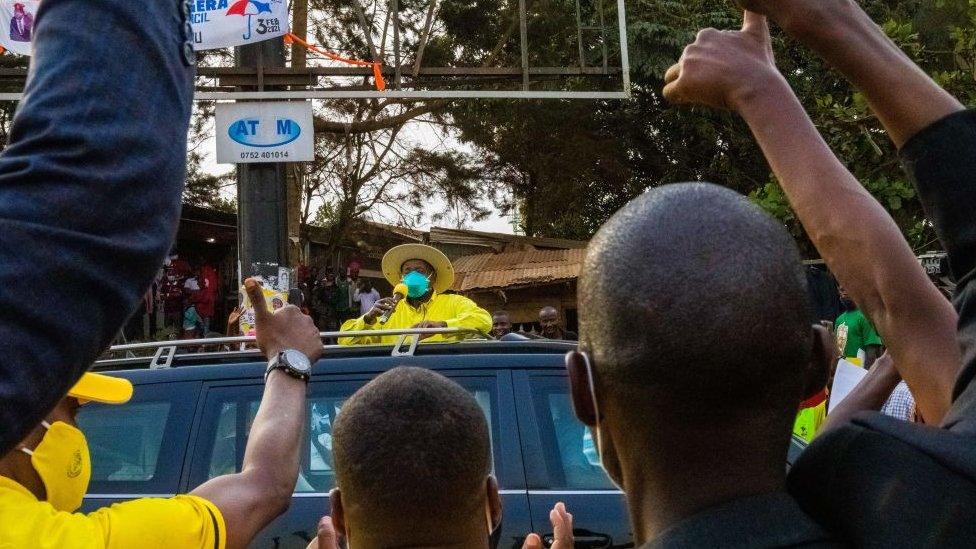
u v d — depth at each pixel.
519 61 16.70
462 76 10.36
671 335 0.98
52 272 0.84
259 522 1.58
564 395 4.48
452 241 20.78
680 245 1.02
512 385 4.48
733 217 1.04
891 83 1.12
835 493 0.97
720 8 18.89
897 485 0.92
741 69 1.36
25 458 1.40
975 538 0.86
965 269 1.08
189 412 4.41
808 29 1.16
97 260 0.87
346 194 20.23
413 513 1.56
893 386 1.69
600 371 1.05
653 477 1.04
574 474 4.32
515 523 4.16
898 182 10.84
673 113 19.88
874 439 0.97
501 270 17.53
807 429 5.95
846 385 4.22
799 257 1.07
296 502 4.20
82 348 0.87
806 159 1.33
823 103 10.48
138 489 4.28
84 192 0.86
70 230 0.86
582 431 4.42
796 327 1.02
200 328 16.62
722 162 20.47
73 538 1.32
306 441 4.37
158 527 1.41
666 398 1.00
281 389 1.75
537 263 17.73
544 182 22.38
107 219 0.87
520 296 17.00
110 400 1.60
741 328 0.98
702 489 1.02
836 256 1.32
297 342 1.82
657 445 1.02
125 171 0.88
